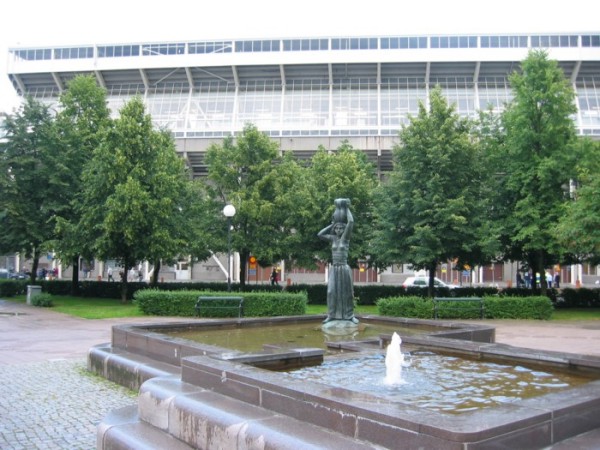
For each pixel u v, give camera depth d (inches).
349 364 311.4
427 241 947.3
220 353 321.1
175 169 1187.3
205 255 1210.6
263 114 2294.5
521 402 180.9
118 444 221.5
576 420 177.3
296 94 2348.7
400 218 1000.9
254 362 286.0
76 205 1101.7
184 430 216.1
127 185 986.7
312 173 1214.3
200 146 2041.1
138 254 1051.3
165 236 1024.2
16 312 941.2
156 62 2353.6
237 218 1108.5
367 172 1386.6
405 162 991.0
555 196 984.3
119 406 320.5
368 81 2373.3
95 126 1290.6
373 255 1157.7
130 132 1047.6
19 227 1154.0
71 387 370.6
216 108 2336.4
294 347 375.2
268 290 1184.2
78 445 253.9
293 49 2325.3
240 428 188.1
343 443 166.1
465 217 957.2
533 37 2281.0
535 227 954.1
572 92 999.0
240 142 1141.1
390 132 2188.7
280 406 201.5
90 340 617.0
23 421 291.9
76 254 1122.0
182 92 2416.3
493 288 1119.0
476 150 968.9
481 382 266.4
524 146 999.0
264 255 1107.3
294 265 1214.9
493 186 1020.5
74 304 1109.1
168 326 490.0
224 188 1167.0
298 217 1135.0
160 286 1259.2
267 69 2361.0
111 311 924.0
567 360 292.7
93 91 1314.0
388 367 290.2
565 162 962.1
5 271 2101.4
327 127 2226.9
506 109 1097.4
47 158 1170.0
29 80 2501.2
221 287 1230.9
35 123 1195.3
